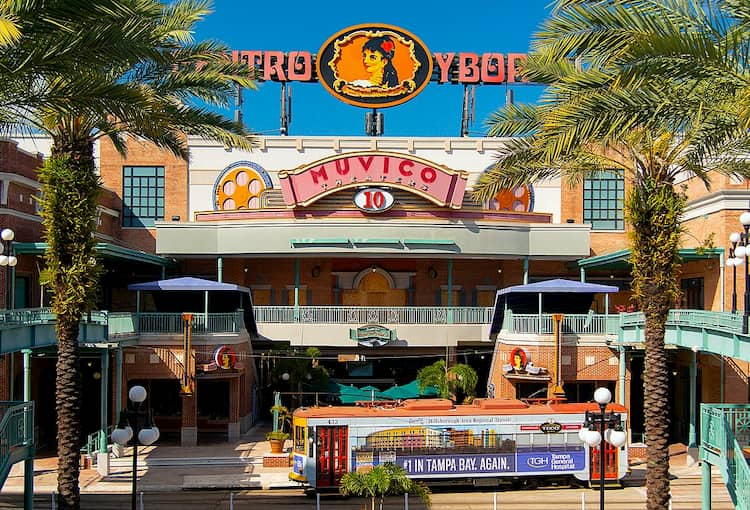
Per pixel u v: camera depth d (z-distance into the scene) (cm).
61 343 1998
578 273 4628
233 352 3422
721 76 1490
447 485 2795
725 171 2253
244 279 4550
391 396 3500
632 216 2003
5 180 3247
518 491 2797
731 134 1836
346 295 4581
